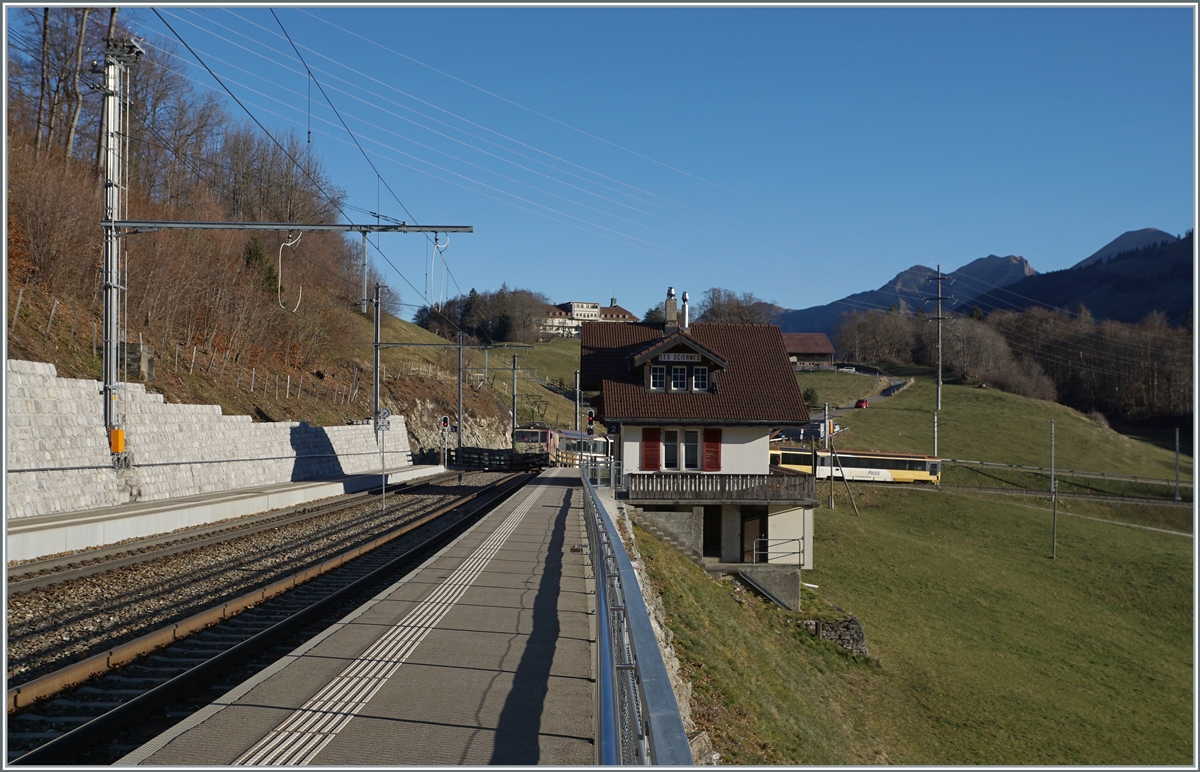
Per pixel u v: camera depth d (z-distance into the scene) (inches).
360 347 2918.3
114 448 905.5
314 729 248.8
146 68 2076.8
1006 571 1763.0
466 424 3129.9
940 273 3804.1
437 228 770.8
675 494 1187.3
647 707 128.0
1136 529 2329.0
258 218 2541.8
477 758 227.6
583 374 1366.9
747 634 859.4
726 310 6510.8
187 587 560.7
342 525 973.8
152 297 1600.6
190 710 307.0
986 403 4569.4
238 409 1615.4
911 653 1105.4
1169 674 1229.7
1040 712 965.8
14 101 1600.6
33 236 1266.0
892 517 2317.9
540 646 357.1
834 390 4960.6
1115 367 4756.4
